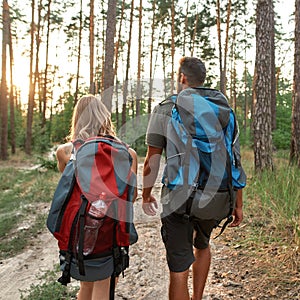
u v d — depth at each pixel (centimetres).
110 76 1259
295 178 654
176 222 272
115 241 253
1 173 1551
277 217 525
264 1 945
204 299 350
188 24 3400
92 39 2400
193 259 282
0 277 480
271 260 413
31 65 2655
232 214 306
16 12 2708
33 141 2838
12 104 2666
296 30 1111
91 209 245
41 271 475
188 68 284
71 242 249
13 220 752
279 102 2444
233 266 416
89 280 251
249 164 1173
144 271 441
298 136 1075
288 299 335
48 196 977
